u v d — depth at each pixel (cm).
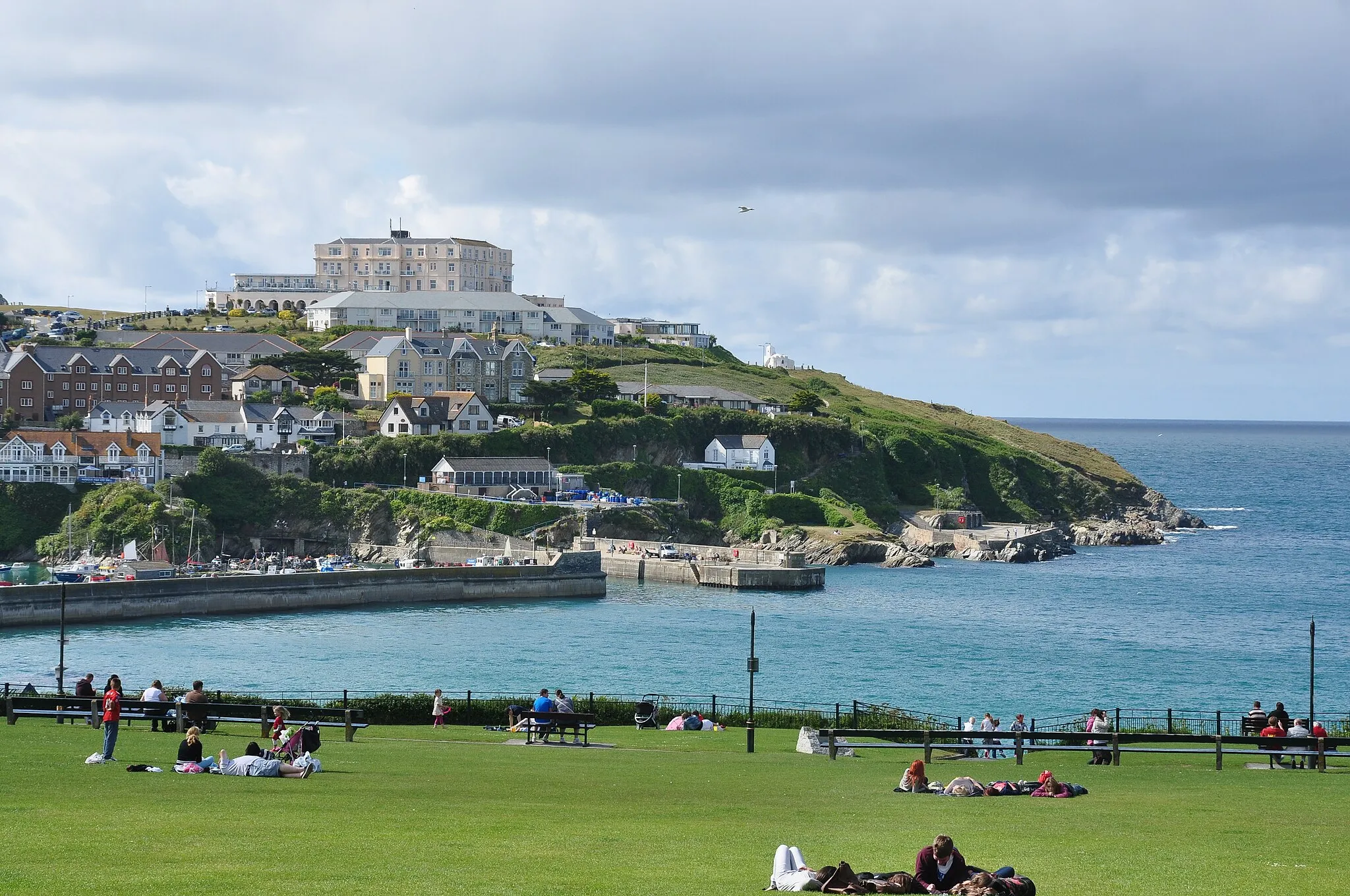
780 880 2588
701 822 3372
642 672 11675
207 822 3152
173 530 19075
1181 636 14262
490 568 17138
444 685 10881
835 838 3178
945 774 4709
